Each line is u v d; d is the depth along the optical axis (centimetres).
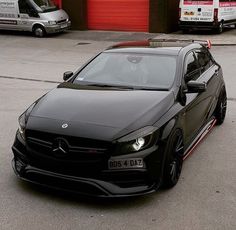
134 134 480
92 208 491
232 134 757
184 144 584
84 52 1678
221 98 794
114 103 538
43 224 459
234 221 469
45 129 492
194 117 630
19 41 1961
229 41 1880
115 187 474
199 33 2138
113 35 2133
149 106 531
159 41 736
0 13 2134
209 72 736
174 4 2184
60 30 2119
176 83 596
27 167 504
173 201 511
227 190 542
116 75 625
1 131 760
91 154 473
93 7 2275
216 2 1992
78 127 486
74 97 561
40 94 1033
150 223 463
